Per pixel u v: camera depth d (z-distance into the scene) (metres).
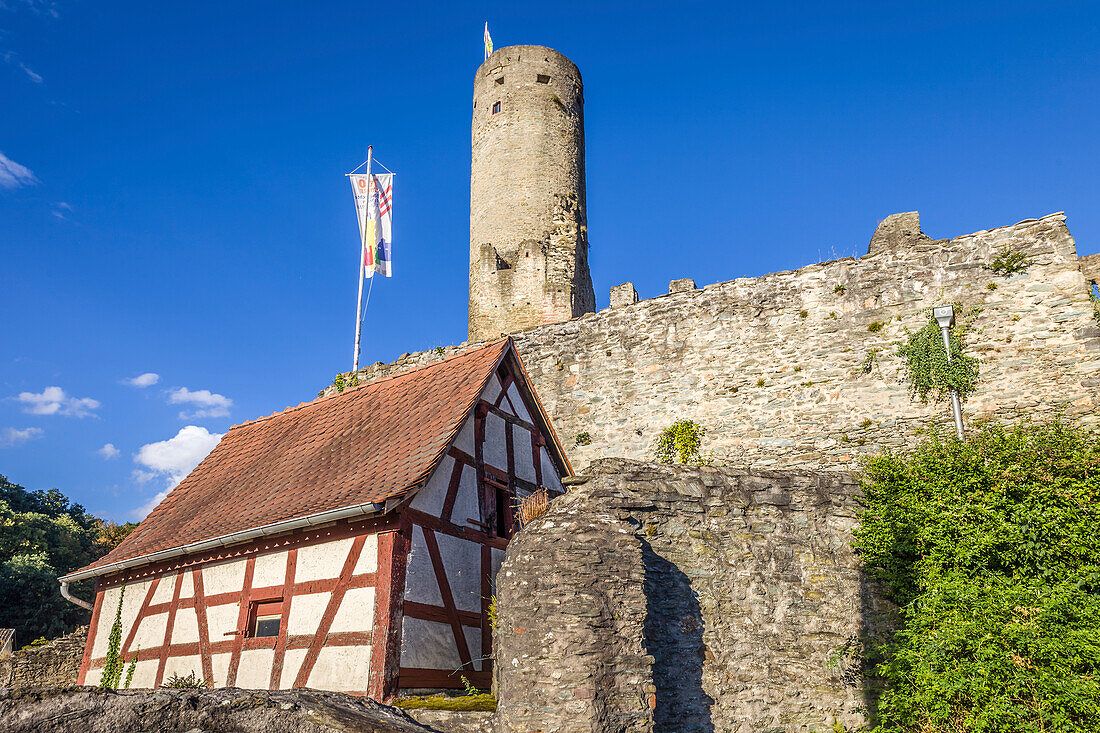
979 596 8.16
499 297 23.81
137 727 5.00
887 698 8.20
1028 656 7.64
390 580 8.89
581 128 26.50
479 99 26.33
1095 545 8.04
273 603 9.93
